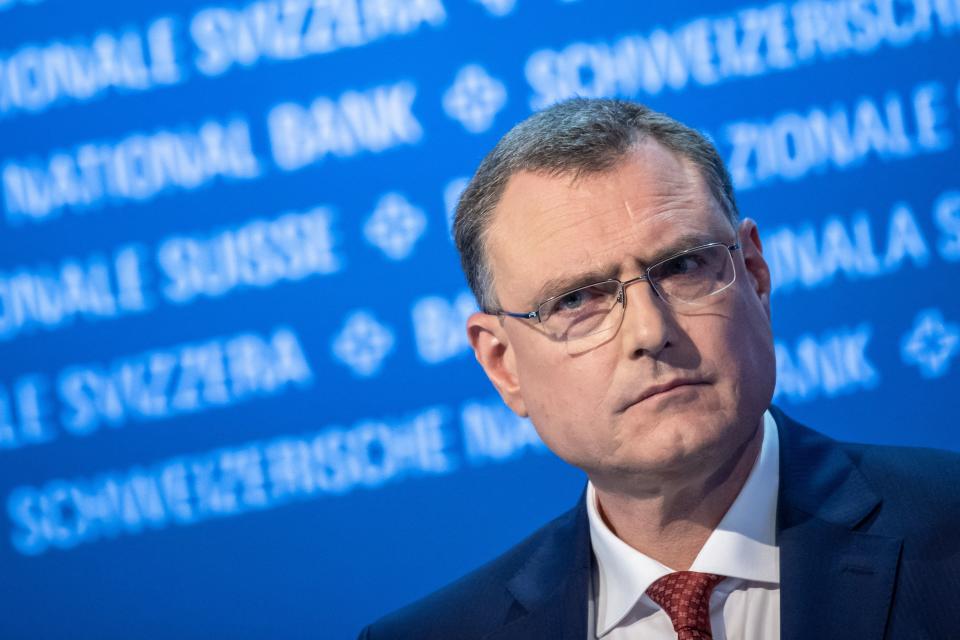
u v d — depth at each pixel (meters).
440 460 7.70
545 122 3.41
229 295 7.84
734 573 3.36
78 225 7.93
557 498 7.61
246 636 7.70
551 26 7.77
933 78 7.48
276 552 7.73
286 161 7.88
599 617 3.64
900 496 3.41
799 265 7.50
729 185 3.49
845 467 3.57
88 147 7.94
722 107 7.61
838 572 3.28
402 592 7.64
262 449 7.77
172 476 7.80
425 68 7.85
